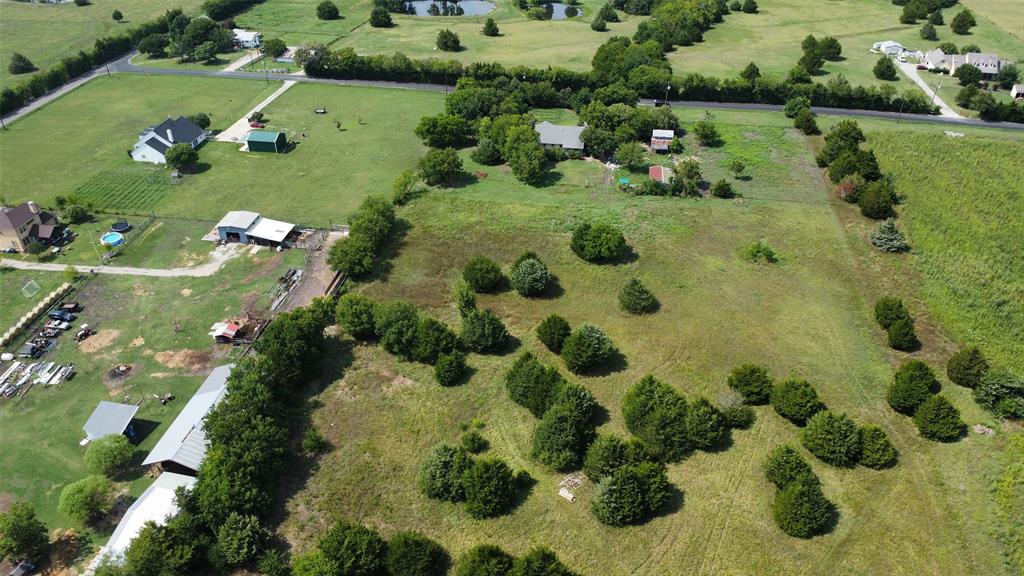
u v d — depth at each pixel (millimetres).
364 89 155875
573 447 62656
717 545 56219
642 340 79125
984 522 57844
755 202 107688
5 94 138500
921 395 67312
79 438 66562
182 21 180125
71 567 54844
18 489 61125
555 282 89250
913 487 61000
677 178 109938
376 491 60719
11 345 77938
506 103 135000
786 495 57375
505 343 77625
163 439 63969
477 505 57938
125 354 77188
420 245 96688
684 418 64812
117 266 92500
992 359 75875
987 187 111000
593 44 186500
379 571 53281
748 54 176000
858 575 53969
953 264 91938
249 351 77688
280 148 125500
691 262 92500
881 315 80250
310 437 64875
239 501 55406
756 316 82750
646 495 58094
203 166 119812
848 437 62500
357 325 77000
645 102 147250
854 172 111688
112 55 172750
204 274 91188
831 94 143250
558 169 120062
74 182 113062
